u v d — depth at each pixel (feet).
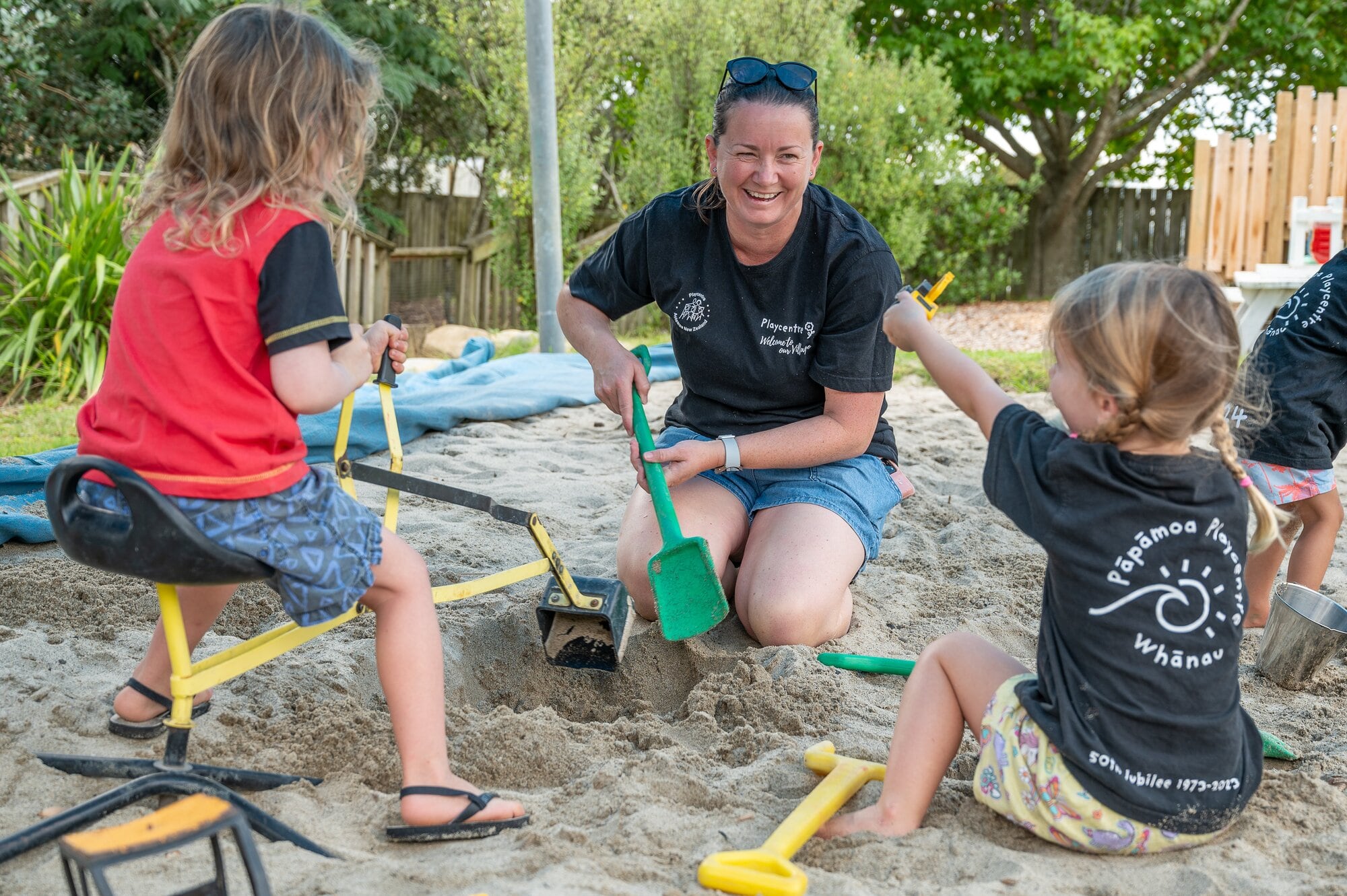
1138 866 6.39
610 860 6.31
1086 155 43.42
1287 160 28.25
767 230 9.62
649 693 9.82
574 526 13.30
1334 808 7.06
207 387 6.09
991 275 43.11
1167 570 6.23
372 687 9.25
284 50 6.25
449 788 6.75
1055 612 6.55
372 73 6.75
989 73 41.96
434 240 41.96
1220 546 6.30
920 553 12.66
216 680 6.72
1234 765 6.43
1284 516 7.52
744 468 10.11
